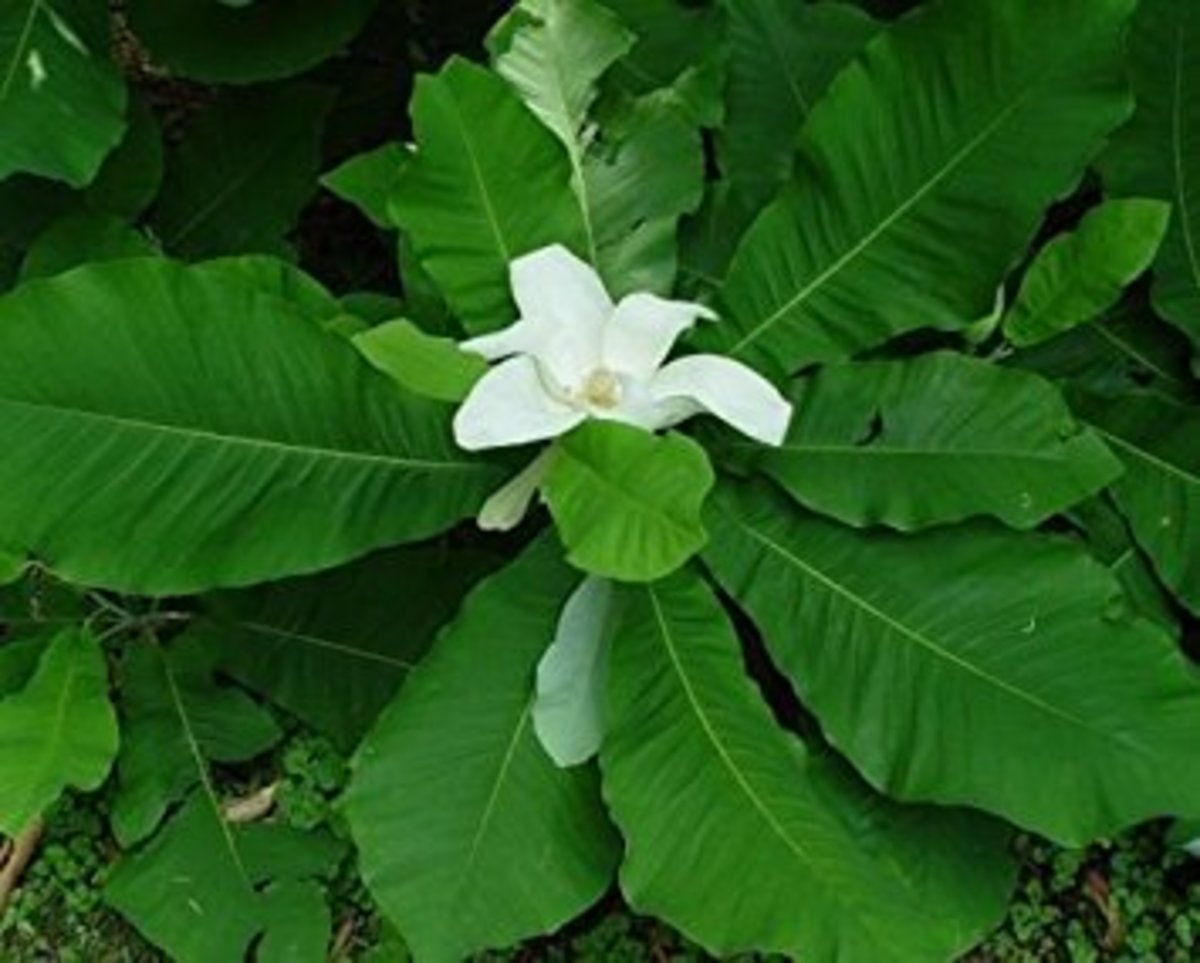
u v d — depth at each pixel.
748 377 1.55
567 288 1.55
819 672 1.65
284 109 2.06
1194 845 1.79
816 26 1.85
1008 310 1.79
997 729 1.62
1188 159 1.81
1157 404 1.79
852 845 1.59
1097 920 1.93
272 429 1.67
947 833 1.74
